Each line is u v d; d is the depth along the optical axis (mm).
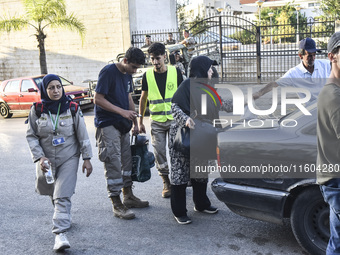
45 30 21438
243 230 4387
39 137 4188
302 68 4887
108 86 4668
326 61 4969
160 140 5316
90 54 20875
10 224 4883
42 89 4152
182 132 4254
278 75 17109
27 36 21938
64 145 4176
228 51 17953
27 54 22156
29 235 4566
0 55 22719
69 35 21016
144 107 5344
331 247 2754
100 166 7109
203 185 4789
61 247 4027
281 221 3725
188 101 4258
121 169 5105
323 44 15836
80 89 14352
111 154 4750
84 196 5688
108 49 20516
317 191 3467
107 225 4711
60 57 21438
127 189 5152
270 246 3988
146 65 13086
